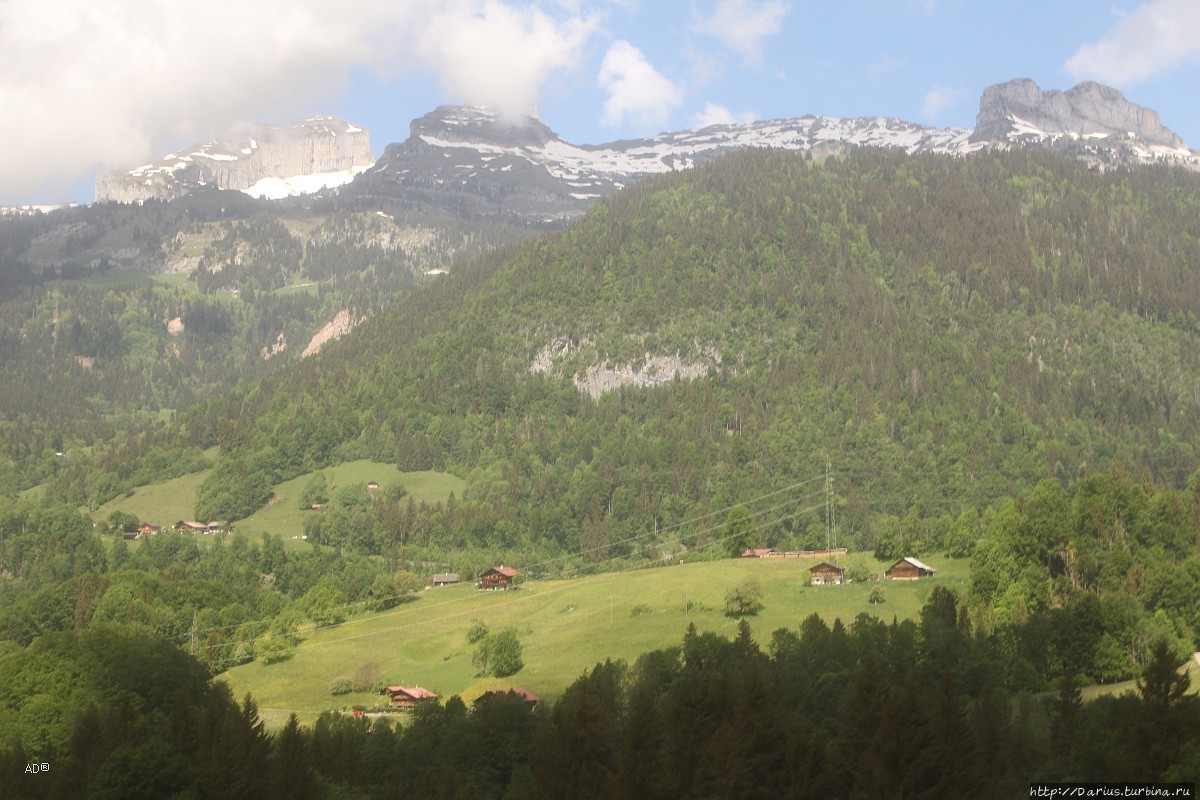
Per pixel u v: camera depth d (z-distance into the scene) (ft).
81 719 452.35
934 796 344.90
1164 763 325.21
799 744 372.58
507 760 455.63
